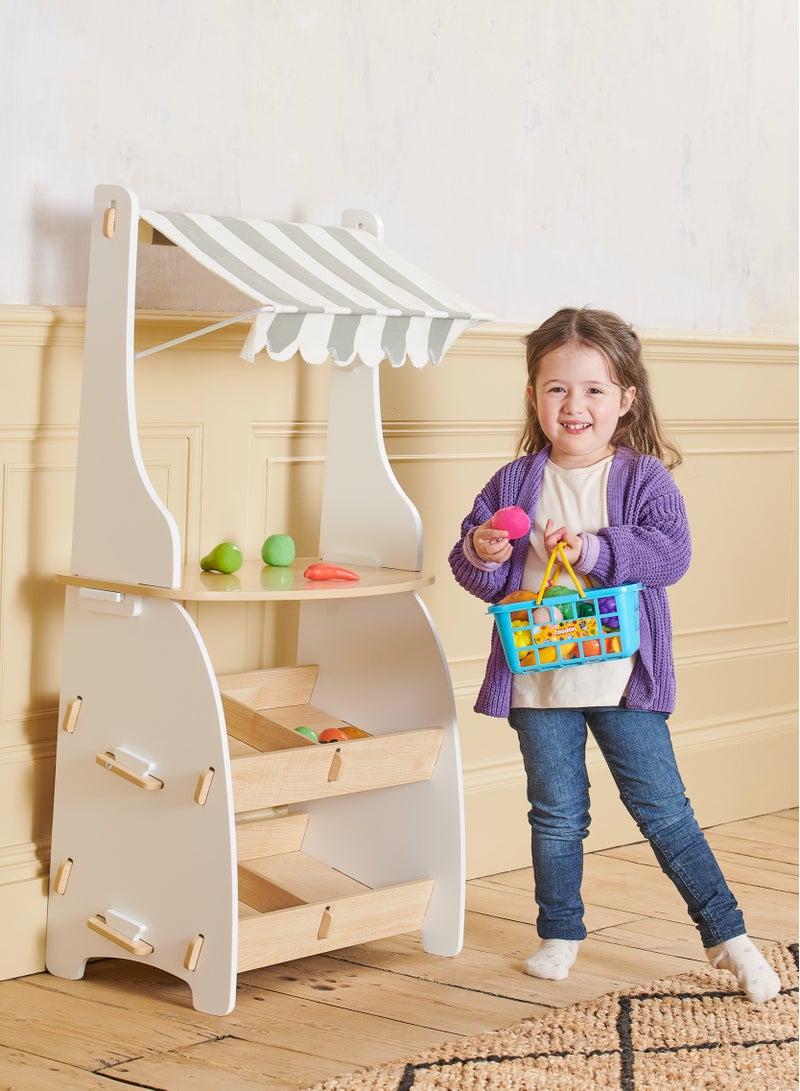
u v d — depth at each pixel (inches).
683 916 92.1
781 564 120.7
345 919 78.5
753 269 118.3
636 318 110.6
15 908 79.0
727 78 114.3
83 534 76.5
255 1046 70.3
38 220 79.6
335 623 88.6
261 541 89.4
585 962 83.4
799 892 97.3
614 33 106.3
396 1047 70.7
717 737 116.0
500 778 101.8
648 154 109.7
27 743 80.5
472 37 98.0
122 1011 74.4
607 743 79.9
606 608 75.9
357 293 75.9
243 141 87.4
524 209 102.5
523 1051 69.1
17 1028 71.9
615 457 80.4
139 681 74.9
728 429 115.0
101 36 80.9
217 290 87.1
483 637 101.5
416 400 95.4
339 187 92.3
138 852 75.7
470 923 90.0
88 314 75.0
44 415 78.7
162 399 83.4
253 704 87.6
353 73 92.1
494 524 77.1
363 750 79.4
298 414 90.0
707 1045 70.6
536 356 80.0
